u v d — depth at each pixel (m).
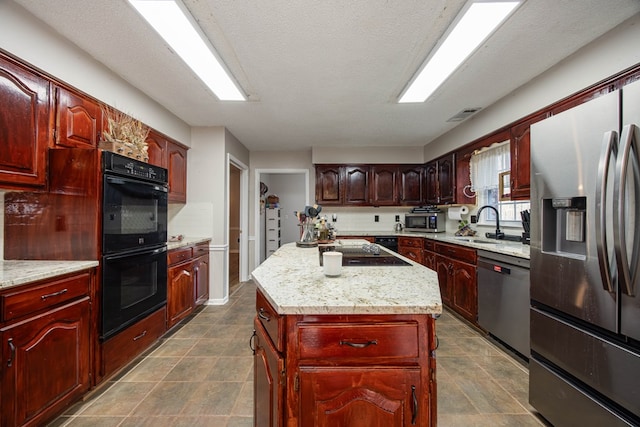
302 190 7.48
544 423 1.51
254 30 1.70
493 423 1.52
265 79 2.32
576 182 1.30
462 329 2.74
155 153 2.79
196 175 3.52
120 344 1.91
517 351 2.14
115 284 1.86
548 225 1.49
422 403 0.89
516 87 2.48
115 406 1.64
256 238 4.86
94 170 1.75
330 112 3.08
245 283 4.57
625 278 1.09
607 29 1.70
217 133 3.53
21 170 1.56
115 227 1.85
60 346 1.51
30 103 1.60
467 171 3.64
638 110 1.07
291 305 0.88
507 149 2.97
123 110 2.29
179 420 1.54
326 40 1.80
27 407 1.33
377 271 1.38
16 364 1.29
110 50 1.90
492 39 1.79
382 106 2.91
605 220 1.16
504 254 2.27
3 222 1.77
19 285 1.31
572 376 1.35
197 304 3.14
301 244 2.53
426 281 1.18
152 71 2.18
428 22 1.64
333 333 0.89
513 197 2.59
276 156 4.88
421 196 4.64
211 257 3.50
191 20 1.60
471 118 3.25
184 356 2.23
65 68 1.77
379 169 4.64
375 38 1.79
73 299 1.59
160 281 2.38
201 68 2.13
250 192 4.88
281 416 0.91
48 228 1.76
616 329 1.14
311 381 0.89
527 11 1.54
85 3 1.47
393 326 0.90
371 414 0.89
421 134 3.96
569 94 1.99
